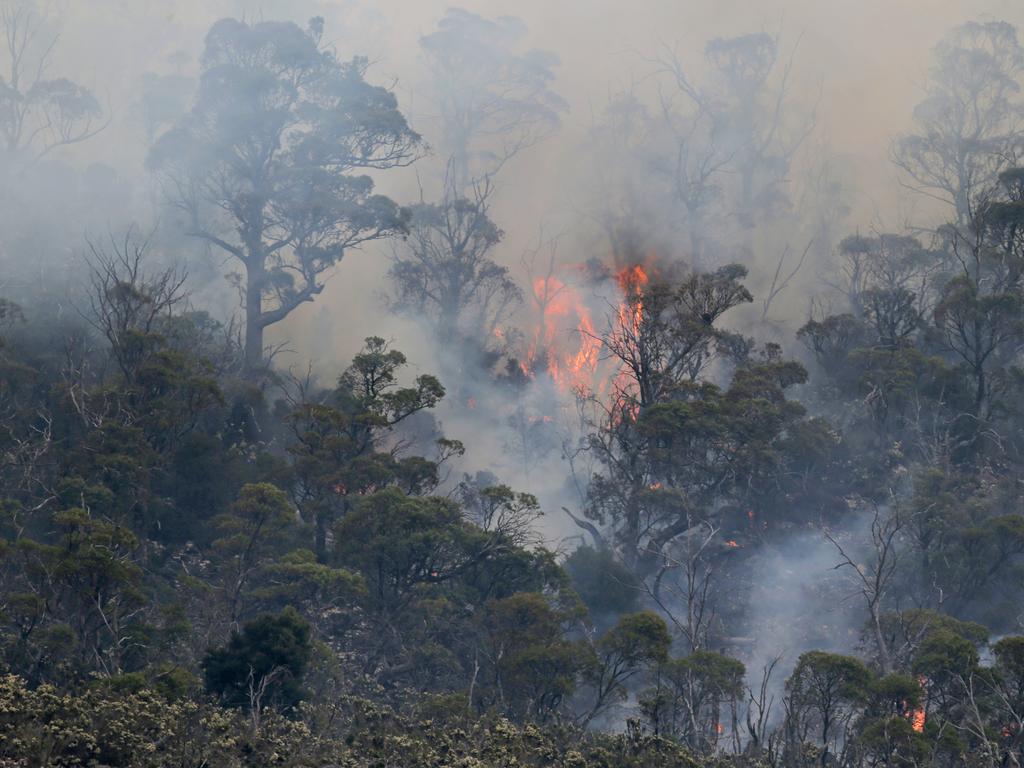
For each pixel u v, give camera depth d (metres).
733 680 40.53
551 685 42.56
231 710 28.84
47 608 38.66
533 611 46.44
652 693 39.94
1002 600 55.47
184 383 57.12
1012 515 55.62
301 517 56.09
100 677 31.80
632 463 64.12
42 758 22.59
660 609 58.06
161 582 47.78
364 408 58.00
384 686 45.34
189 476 55.31
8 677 24.89
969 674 40.09
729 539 63.62
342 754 26.17
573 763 27.41
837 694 39.16
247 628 38.66
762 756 34.09
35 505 50.34
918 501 58.72
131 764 24.09
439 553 50.59
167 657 39.59
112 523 43.59
